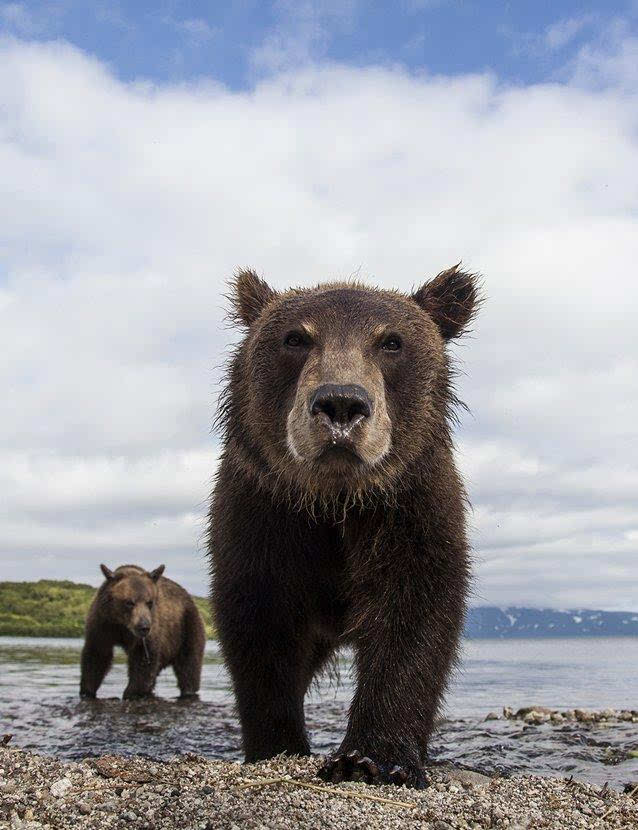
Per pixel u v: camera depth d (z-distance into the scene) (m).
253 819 0.81
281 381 1.09
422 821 0.86
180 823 0.80
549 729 1.91
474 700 2.92
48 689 2.92
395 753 1.06
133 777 0.98
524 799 1.00
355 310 1.10
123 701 2.62
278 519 1.16
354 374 0.99
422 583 1.11
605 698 3.02
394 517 1.11
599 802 1.02
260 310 1.33
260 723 1.21
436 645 1.11
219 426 1.26
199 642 3.11
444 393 1.17
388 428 1.02
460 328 1.33
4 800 0.86
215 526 1.24
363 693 1.09
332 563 1.21
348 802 0.91
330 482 1.00
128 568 2.90
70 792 0.90
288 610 1.20
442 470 1.14
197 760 1.15
